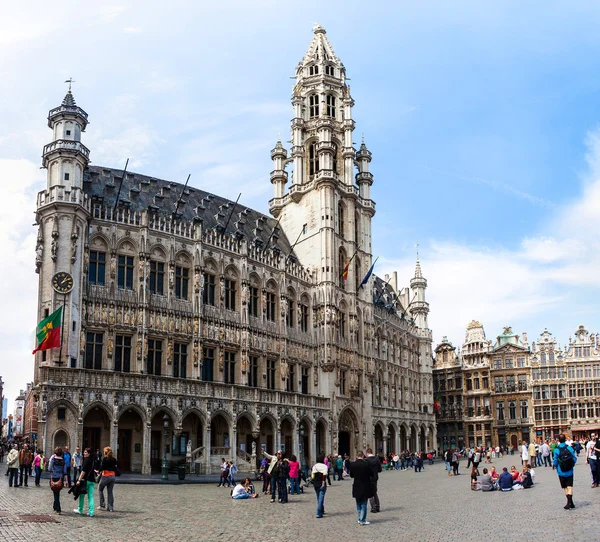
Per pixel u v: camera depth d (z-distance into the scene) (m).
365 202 90.06
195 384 57.47
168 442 56.19
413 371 106.69
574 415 116.06
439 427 125.44
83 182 59.91
